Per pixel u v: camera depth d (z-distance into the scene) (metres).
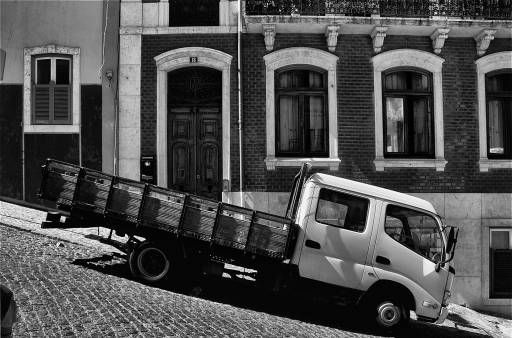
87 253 10.20
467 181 12.86
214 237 8.83
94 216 9.16
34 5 13.05
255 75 12.62
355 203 8.95
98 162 12.78
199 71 12.97
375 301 8.79
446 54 12.97
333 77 12.69
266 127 12.56
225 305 8.80
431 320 8.77
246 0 12.40
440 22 12.50
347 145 12.65
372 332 8.75
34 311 6.86
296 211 9.22
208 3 12.93
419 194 12.67
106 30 12.91
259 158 12.56
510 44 13.12
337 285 8.73
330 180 8.99
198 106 12.94
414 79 13.06
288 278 8.86
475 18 12.75
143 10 12.89
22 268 8.57
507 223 12.80
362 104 12.73
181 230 8.90
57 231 11.56
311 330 8.12
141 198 9.05
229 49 12.76
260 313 8.70
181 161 12.92
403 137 12.97
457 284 12.62
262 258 8.85
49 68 13.10
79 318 6.86
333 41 12.62
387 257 8.80
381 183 12.65
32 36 13.04
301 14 12.47
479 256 12.70
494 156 13.20
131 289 8.58
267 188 12.52
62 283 8.17
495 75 13.20
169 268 9.06
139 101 12.77
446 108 12.91
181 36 12.79
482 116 12.98
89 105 12.87
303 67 12.77
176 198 9.01
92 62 12.92
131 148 12.70
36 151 12.92
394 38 12.88
